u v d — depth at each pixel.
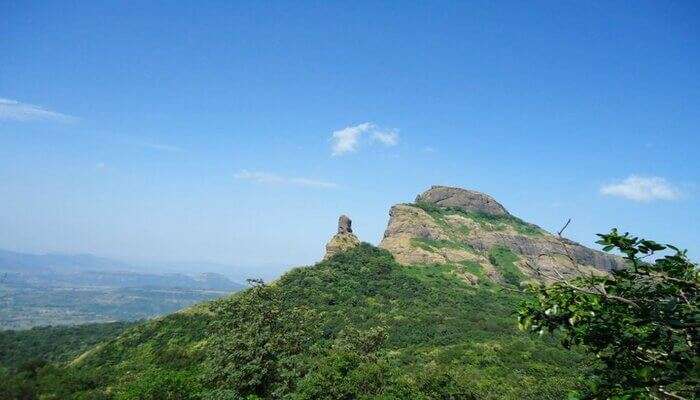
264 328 35.53
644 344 6.51
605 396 6.18
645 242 6.25
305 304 93.50
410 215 160.00
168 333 86.00
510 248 159.25
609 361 6.78
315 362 38.91
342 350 45.94
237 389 30.84
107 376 69.88
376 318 90.25
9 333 138.75
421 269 131.50
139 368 71.69
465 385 48.28
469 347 70.44
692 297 6.21
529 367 57.78
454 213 182.00
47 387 66.62
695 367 5.89
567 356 61.78
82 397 60.81
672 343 6.43
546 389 46.31
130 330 93.19
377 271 121.19
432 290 113.19
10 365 102.25
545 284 6.86
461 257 143.62
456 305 105.12
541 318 6.76
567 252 6.96
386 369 42.25
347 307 96.06
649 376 5.83
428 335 80.75
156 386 32.53
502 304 110.94
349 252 133.75
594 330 6.74
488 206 195.00
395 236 151.75
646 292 6.52
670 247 6.19
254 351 32.00
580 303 6.31
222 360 32.75
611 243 6.50
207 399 29.95
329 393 34.94
